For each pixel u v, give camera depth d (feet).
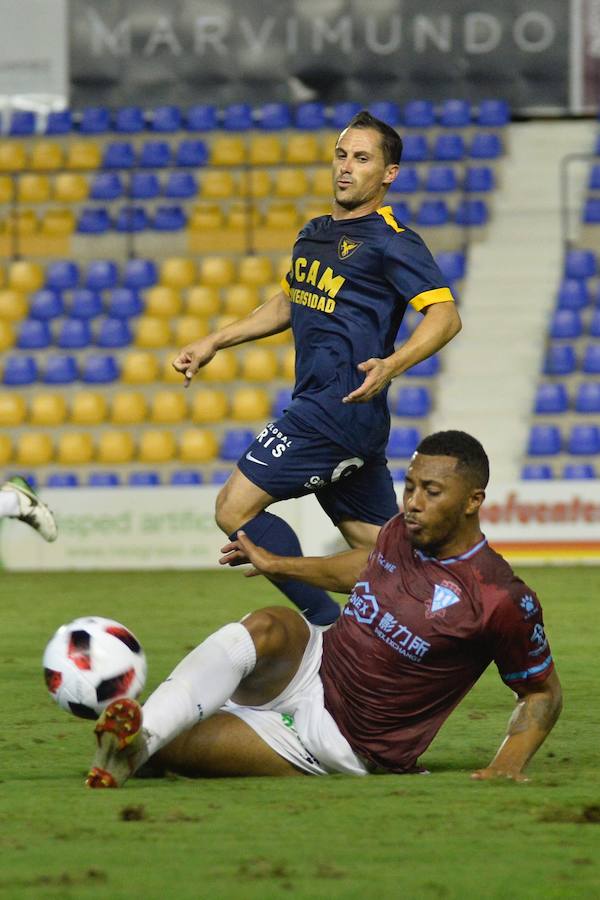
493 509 143.74
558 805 38.55
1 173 196.54
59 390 170.19
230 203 191.42
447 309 51.78
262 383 168.96
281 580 46.24
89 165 196.03
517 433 164.45
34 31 197.57
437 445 41.55
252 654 42.98
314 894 29.22
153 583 128.16
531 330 174.50
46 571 143.02
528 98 191.62
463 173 189.37
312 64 194.80
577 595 114.42
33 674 73.67
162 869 31.40
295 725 44.34
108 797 40.06
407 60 193.06
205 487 144.77
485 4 191.11
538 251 182.60
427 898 28.91
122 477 161.79
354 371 54.29
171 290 178.50
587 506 143.02
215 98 196.75
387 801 39.27
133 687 45.14
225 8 195.62
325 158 193.36
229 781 43.27
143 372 169.68
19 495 64.64
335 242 54.39
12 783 43.19
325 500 59.06
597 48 189.67
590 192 188.44
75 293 179.83
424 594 42.73
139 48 196.75
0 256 188.96
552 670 43.80
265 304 59.21
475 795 40.09
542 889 29.63
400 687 43.32
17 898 28.94
